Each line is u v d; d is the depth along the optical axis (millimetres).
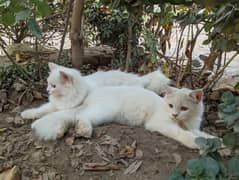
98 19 1039
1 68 859
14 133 709
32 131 695
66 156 639
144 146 649
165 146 647
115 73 832
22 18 590
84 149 644
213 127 758
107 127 688
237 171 434
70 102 717
